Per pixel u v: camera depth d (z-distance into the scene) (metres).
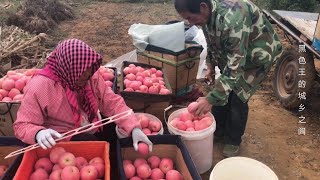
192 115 3.77
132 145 3.21
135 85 4.24
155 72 4.73
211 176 2.91
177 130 3.58
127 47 7.66
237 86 3.82
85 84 3.00
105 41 7.96
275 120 5.17
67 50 2.75
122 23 9.17
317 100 5.66
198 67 5.26
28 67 5.84
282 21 5.83
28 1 9.01
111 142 3.75
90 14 9.86
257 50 3.68
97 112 3.15
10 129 3.80
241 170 3.13
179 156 3.24
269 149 4.56
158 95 4.11
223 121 4.52
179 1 3.25
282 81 5.58
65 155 2.77
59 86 2.89
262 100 5.71
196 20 3.35
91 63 2.75
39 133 2.70
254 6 3.58
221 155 4.40
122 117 3.09
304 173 4.17
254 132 4.89
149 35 5.14
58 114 2.97
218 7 3.29
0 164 3.19
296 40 5.19
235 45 3.28
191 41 5.28
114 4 10.88
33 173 2.72
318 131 4.93
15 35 6.74
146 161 3.30
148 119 3.71
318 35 4.56
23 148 2.81
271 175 3.03
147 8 10.53
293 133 4.89
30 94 2.82
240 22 3.23
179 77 5.01
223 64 3.82
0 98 3.80
